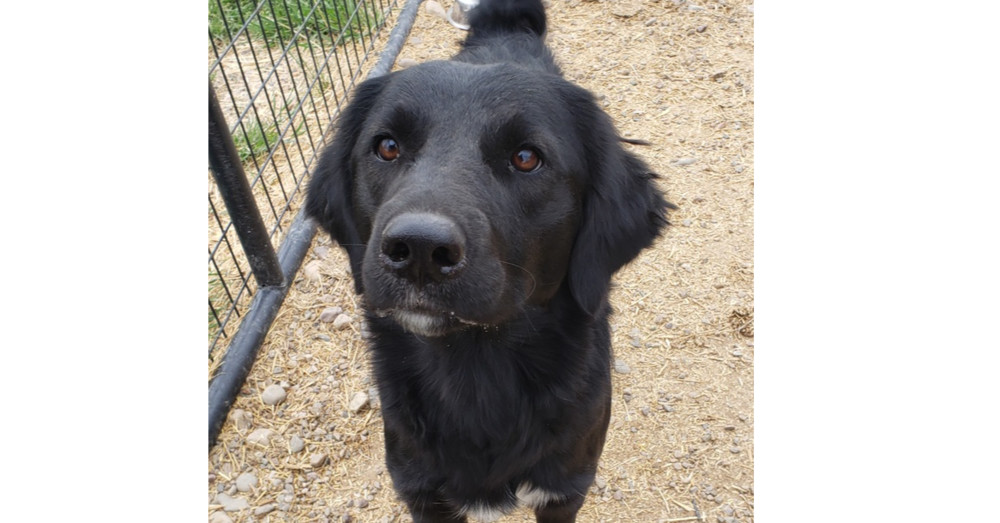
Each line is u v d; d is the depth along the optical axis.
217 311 0.68
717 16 1.03
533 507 0.48
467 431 0.42
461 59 0.67
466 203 0.32
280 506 0.56
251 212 0.63
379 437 0.60
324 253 0.75
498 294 0.33
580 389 0.42
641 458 0.58
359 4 0.97
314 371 0.65
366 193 0.39
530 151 0.36
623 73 0.95
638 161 0.44
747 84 0.92
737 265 0.72
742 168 0.82
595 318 0.42
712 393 0.62
